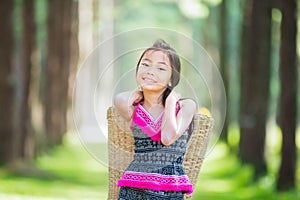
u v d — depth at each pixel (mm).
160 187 4992
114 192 5277
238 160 25297
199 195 18656
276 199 16828
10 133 21078
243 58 23875
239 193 19328
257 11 22203
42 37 36688
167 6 51656
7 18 20953
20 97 22438
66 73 35375
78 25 37000
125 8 51344
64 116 36219
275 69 37625
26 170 20891
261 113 22156
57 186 18609
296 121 17047
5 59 20984
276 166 23266
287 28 16797
